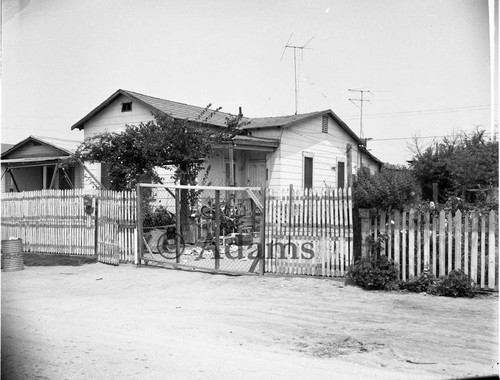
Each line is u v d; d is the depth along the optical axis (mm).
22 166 19625
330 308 7617
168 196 14469
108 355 5457
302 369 5027
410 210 8742
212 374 4883
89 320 7047
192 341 6027
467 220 8281
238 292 8875
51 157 18609
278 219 10078
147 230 13070
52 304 8133
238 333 6371
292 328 6586
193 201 14711
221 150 18312
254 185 19312
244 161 19625
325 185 19391
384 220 9039
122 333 6355
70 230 13773
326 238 9648
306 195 9836
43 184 20703
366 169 15570
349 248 9398
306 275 9844
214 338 6156
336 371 4973
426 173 16516
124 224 12234
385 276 8758
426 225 8594
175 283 9812
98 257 12852
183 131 14133
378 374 4887
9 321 6938
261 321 6949
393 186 8922
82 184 18750
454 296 8180
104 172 18156
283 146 18859
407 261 8859
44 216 14344
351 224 9359
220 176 18328
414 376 4824
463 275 8227
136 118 17281
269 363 5219
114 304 8125
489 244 8141
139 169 14055
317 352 5598
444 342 5895
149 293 9031
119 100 17609
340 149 22188
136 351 5609
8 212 15258
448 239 8398
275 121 19484
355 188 9484
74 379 4742
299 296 8453
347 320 6941
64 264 12523
